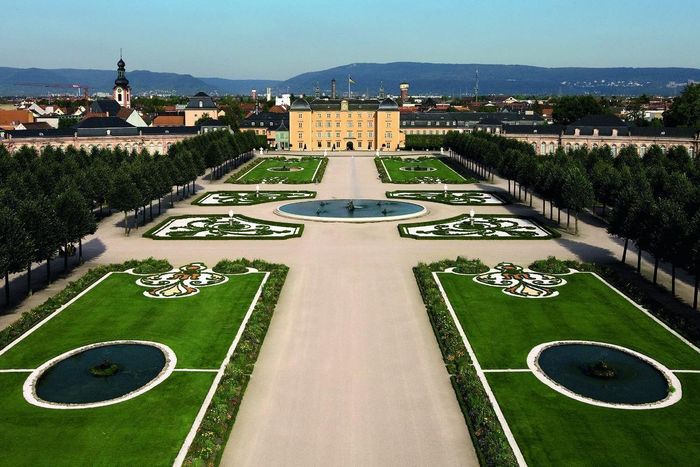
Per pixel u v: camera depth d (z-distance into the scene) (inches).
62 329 3838.6
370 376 3211.1
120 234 6589.6
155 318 4020.7
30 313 4023.1
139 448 2541.8
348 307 4237.2
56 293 4598.9
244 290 4584.2
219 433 2618.1
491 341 3654.0
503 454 2437.3
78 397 2999.5
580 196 6525.6
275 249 5880.9
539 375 3213.6
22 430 2679.6
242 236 6417.3
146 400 2940.5
